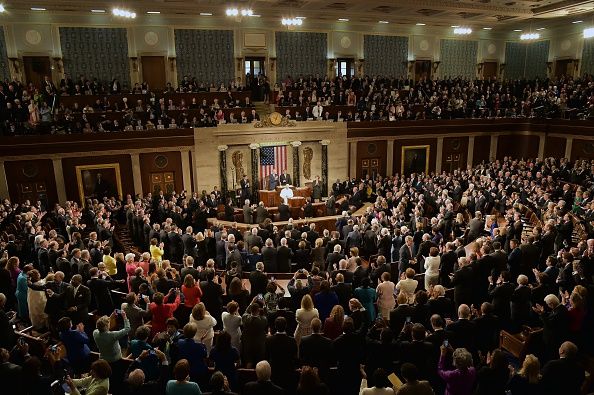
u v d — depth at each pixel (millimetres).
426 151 26172
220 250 12688
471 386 5316
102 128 20812
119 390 6422
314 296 8086
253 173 22672
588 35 23891
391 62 29578
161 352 5809
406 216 17391
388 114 25375
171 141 21359
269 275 11164
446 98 26875
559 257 9242
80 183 20359
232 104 23859
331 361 6160
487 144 27219
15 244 11898
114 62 24422
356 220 15312
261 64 27172
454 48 30922
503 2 23500
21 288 9211
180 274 9633
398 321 7020
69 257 10734
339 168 24391
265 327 6691
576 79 27578
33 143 19141
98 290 8766
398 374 6109
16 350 6371
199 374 5836
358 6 23266
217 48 25953
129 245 16812
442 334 6250
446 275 9953
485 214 17672
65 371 6414
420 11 24703
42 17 22734
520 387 5133
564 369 5230
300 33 27250
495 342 8133
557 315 6918
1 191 19016
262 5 23016
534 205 16766
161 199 19125
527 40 32344
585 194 15992
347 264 9977
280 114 22984
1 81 22438
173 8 22859
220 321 8344
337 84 26531
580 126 23734
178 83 25641
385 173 25625
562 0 23109
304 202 20734
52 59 23250
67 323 6629
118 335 6504
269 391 4930
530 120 26406
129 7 22312
